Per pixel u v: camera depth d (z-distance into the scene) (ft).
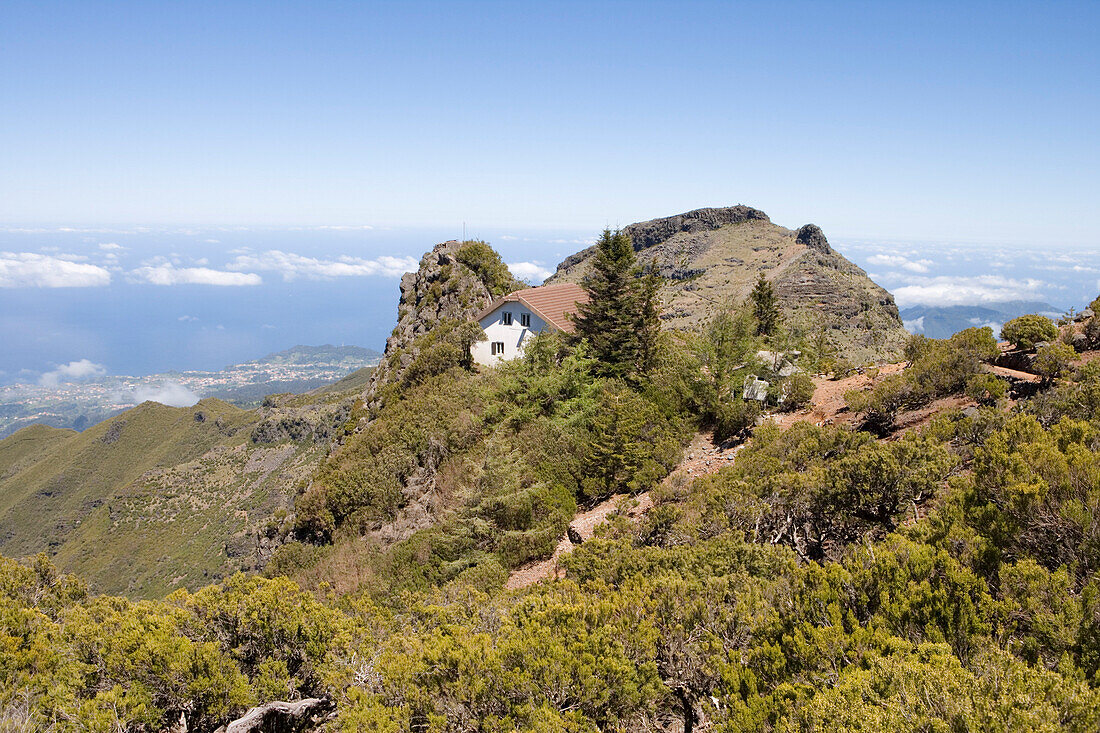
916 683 18.20
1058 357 54.65
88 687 30.14
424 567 69.10
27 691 28.53
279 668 33.35
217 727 30.96
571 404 97.96
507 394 108.27
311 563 90.07
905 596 24.25
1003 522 27.53
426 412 115.55
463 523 71.00
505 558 66.59
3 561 48.78
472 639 28.63
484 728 24.12
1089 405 42.29
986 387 55.26
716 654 26.50
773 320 144.15
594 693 24.99
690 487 60.18
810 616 25.88
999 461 30.81
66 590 50.85
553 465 81.61
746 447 66.39
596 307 110.42
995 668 18.62
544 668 25.82
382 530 89.81
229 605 35.17
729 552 38.96
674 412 87.92
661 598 31.68
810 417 76.48
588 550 45.80
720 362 87.20
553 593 37.52
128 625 32.35
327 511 100.32
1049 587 22.18
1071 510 25.23
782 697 21.29
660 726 28.32
